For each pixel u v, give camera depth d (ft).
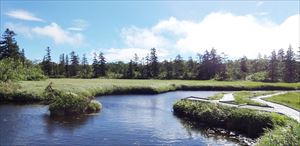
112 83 289.94
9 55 368.48
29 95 177.99
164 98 221.87
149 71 500.33
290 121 91.71
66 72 498.28
